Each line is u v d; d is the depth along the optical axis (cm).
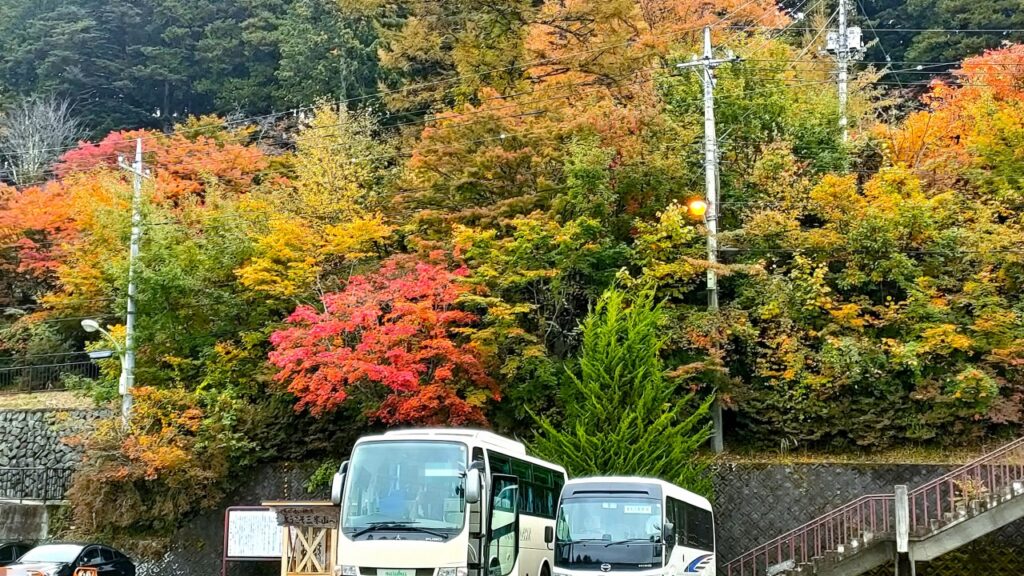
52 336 3944
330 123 4038
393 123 5003
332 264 3066
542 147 2936
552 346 2867
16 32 5891
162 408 2873
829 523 2188
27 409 3381
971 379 2453
